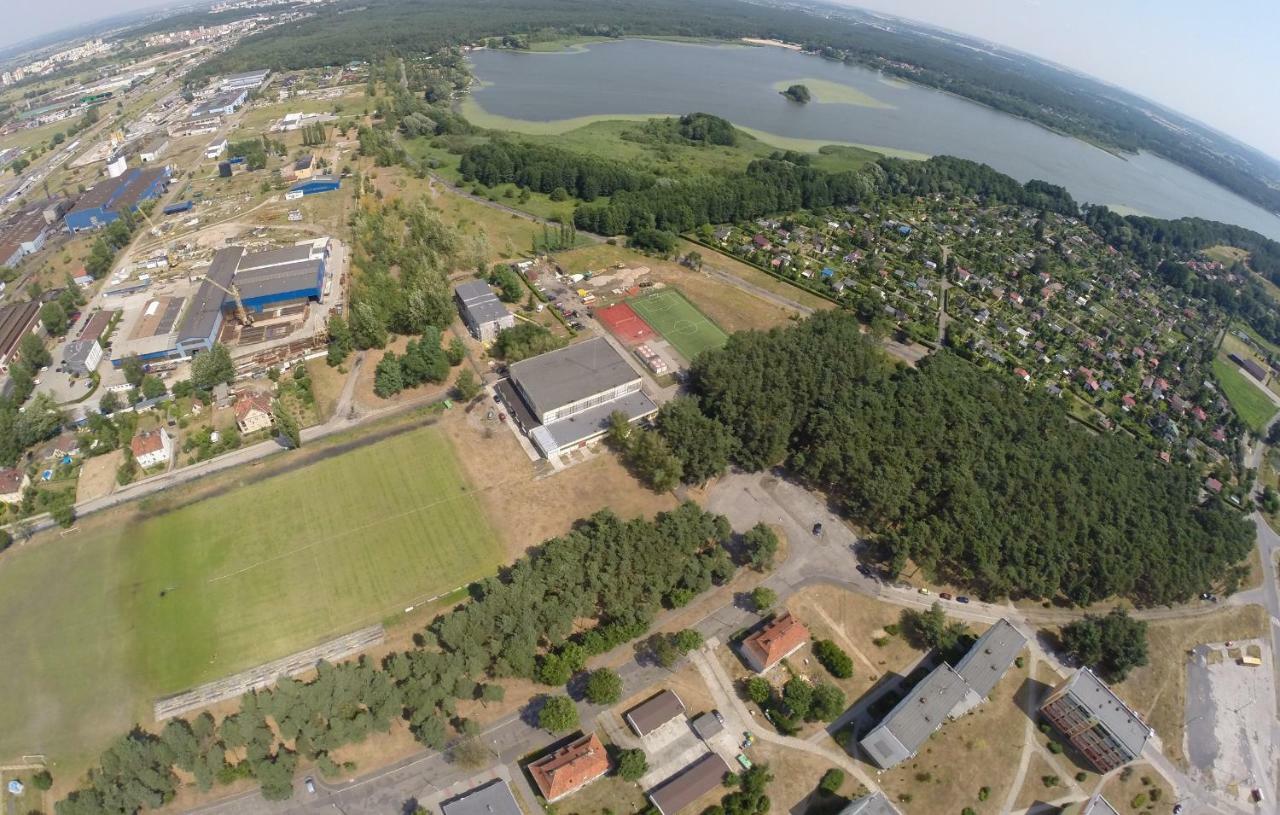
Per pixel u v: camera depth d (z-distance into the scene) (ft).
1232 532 470.39
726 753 345.31
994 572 426.10
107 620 395.34
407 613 403.34
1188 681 410.52
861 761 347.15
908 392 548.31
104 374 605.73
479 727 346.54
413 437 533.96
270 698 330.13
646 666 382.42
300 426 540.11
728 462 526.16
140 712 352.08
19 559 431.02
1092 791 345.51
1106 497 473.26
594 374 569.23
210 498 474.08
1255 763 370.94
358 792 321.11
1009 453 495.82
